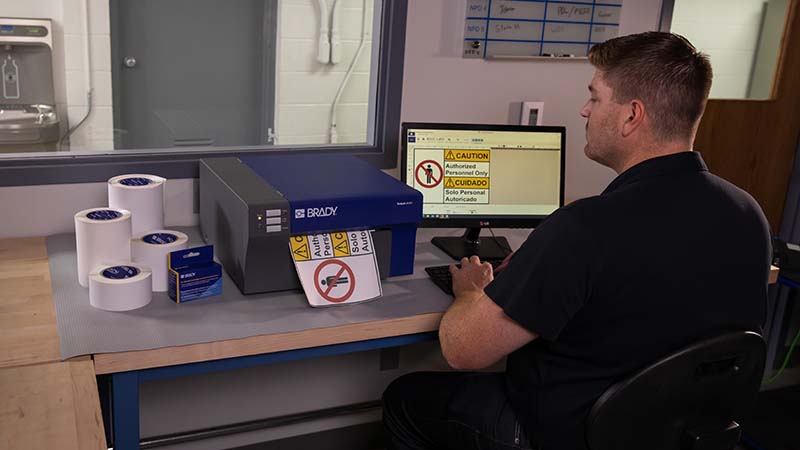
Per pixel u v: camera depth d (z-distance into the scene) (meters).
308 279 1.59
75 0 2.98
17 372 1.24
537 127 2.04
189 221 2.05
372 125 2.25
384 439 2.37
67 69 3.05
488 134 2.00
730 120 2.72
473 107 2.32
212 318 1.50
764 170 2.84
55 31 2.99
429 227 1.99
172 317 1.49
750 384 1.36
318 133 3.52
